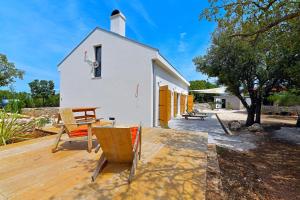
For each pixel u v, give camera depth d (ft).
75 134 13.97
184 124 35.58
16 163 11.27
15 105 19.58
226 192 10.52
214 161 13.17
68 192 8.13
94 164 11.25
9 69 70.54
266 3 14.80
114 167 10.92
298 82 28.71
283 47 23.77
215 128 31.30
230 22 17.48
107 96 31.50
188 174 10.12
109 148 10.16
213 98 115.34
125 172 10.29
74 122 15.16
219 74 33.99
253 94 35.55
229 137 25.39
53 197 7.70
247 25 17.19
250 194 10.60
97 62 32.89
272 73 30.14
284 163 15.99
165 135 20.27
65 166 10.90
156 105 30.14
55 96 66.44
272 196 10.57
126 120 29.45
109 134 9.46
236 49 29.55
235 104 97.86
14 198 7.57
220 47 31.35
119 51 30.25
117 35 30.40
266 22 16.35
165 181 9.30
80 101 34.68
